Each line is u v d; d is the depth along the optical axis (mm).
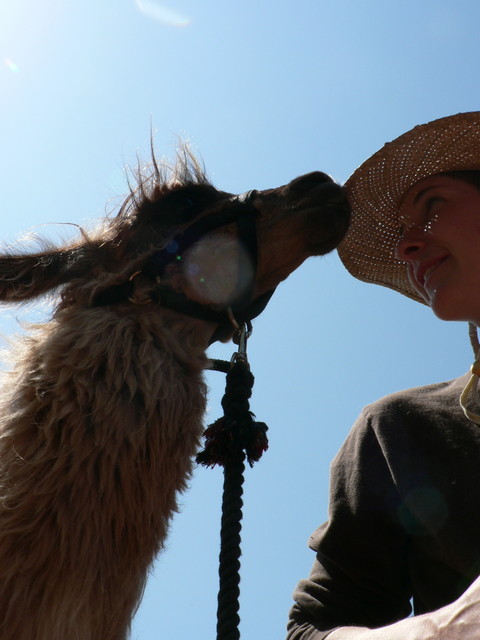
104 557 1436
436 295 1540
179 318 1600
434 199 1617
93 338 1525
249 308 1661
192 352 1581
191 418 1538
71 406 1474
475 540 1441
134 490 1465
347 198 1659
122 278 1599
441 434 1524
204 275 1610
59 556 1414
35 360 1535
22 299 1681
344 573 1569
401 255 1611
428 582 1510
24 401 1504
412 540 1537
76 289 1623
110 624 1433
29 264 1678
